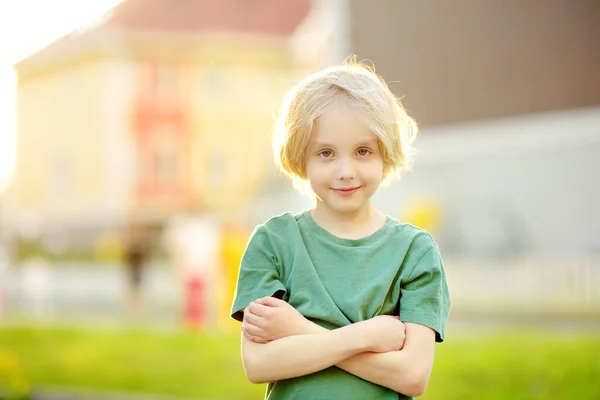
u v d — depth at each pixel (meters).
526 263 17.17
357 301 2.73
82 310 21.34
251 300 2.81
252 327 2.71
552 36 22.62
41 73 42.09
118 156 38.72
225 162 39.94
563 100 22.22
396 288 2.79
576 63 22.16
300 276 2.78
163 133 39.12
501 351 10.87
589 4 22.03
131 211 38.81
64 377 10.17
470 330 13.43
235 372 10.28
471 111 23.84
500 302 17.38
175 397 8.77
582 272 16.11
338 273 2.78
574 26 22.28
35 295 23.20
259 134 40.31
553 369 9.39
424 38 25.20
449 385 8.70
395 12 25.97
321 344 2.65
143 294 22.36
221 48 39.50
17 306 22.67
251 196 39.66
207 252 15.87
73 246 40.25
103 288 26.36
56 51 40.34
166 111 39.12
